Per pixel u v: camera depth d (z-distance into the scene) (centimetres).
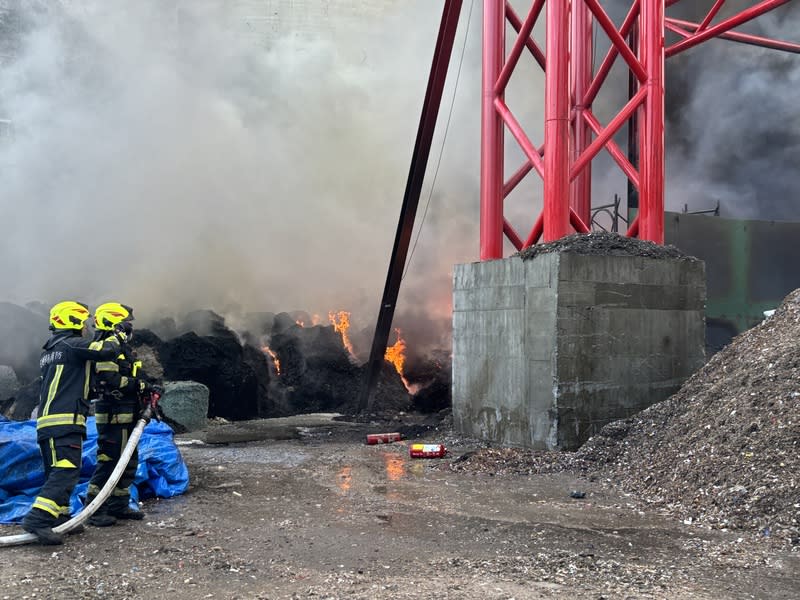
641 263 984
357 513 623
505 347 1025
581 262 942
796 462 600
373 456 970
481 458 890
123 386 573
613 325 959
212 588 414
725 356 909
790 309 898
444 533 554
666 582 425
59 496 512
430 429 1230
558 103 1032
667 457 747
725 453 671
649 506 656
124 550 496
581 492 711
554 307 931
